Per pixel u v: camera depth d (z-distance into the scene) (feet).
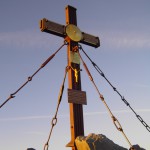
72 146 38.58
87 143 35.42
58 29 42.98
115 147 36.45
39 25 42.47
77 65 43.52
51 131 38.65
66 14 46.39
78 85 42.70
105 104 37.17
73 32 44.27
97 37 48.06
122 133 35.14
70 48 43.52
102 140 36.09
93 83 39.22
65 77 41.19
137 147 39.75
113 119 35.96
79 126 40.60
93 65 41.65
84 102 41.86
